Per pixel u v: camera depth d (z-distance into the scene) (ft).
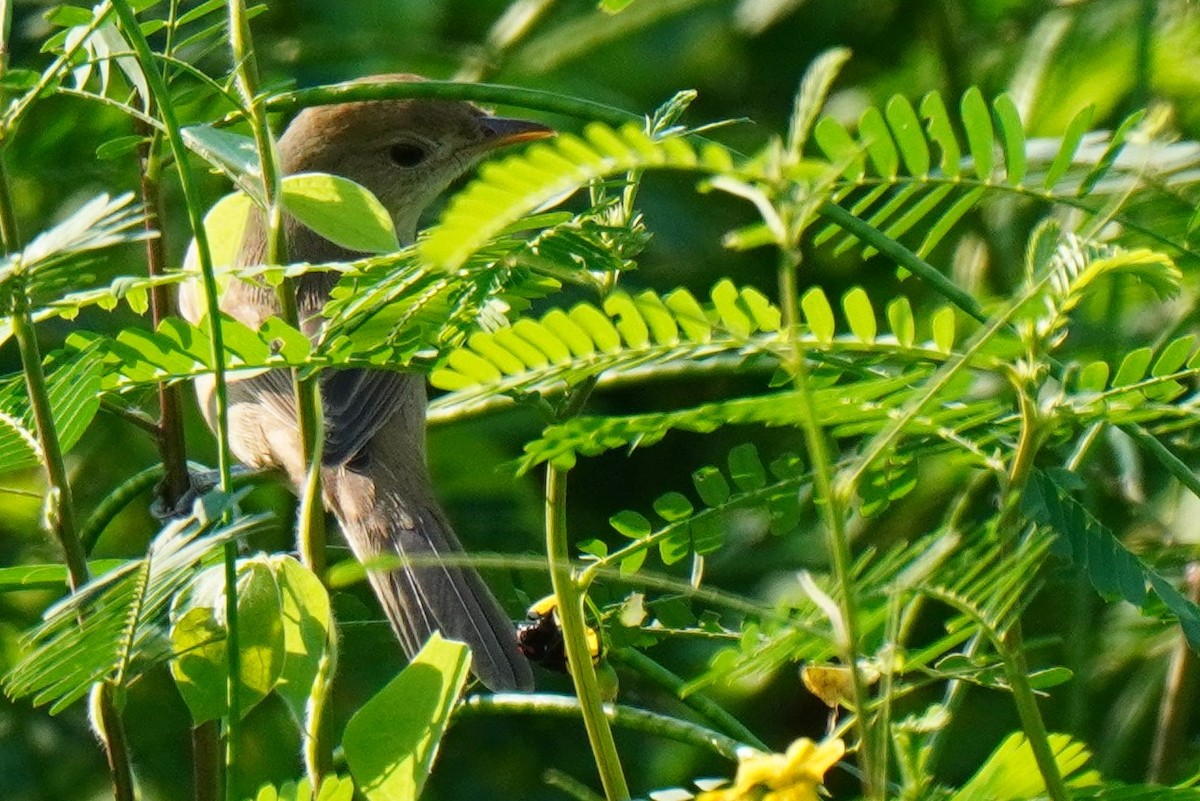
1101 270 12.44
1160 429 15.47
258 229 27.78
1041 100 29.96
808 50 36.42
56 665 13.98
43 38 29.01
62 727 29.91
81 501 31.71
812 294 12.80
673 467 32.89
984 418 13.50
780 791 10.94
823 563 28.58
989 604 12.03
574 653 14.23
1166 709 21.52
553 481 14.16
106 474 32.19
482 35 36.91
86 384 15.89
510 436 32.83
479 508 32.17
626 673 26.14
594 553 15.16
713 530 14.80
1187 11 29.45
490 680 20.07
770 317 12.90
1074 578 14.76
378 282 15.26
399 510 25.09
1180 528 23.68
